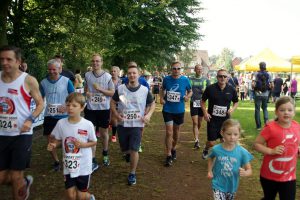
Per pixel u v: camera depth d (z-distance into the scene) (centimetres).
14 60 393
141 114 575
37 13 1273
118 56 2755
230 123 394
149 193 538
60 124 425
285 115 378
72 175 412
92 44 1803
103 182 579
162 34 2597
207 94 677
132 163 570
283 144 379
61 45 1466
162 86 709
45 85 607
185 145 895
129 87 577
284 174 381
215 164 407
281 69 2744
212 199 521
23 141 410
